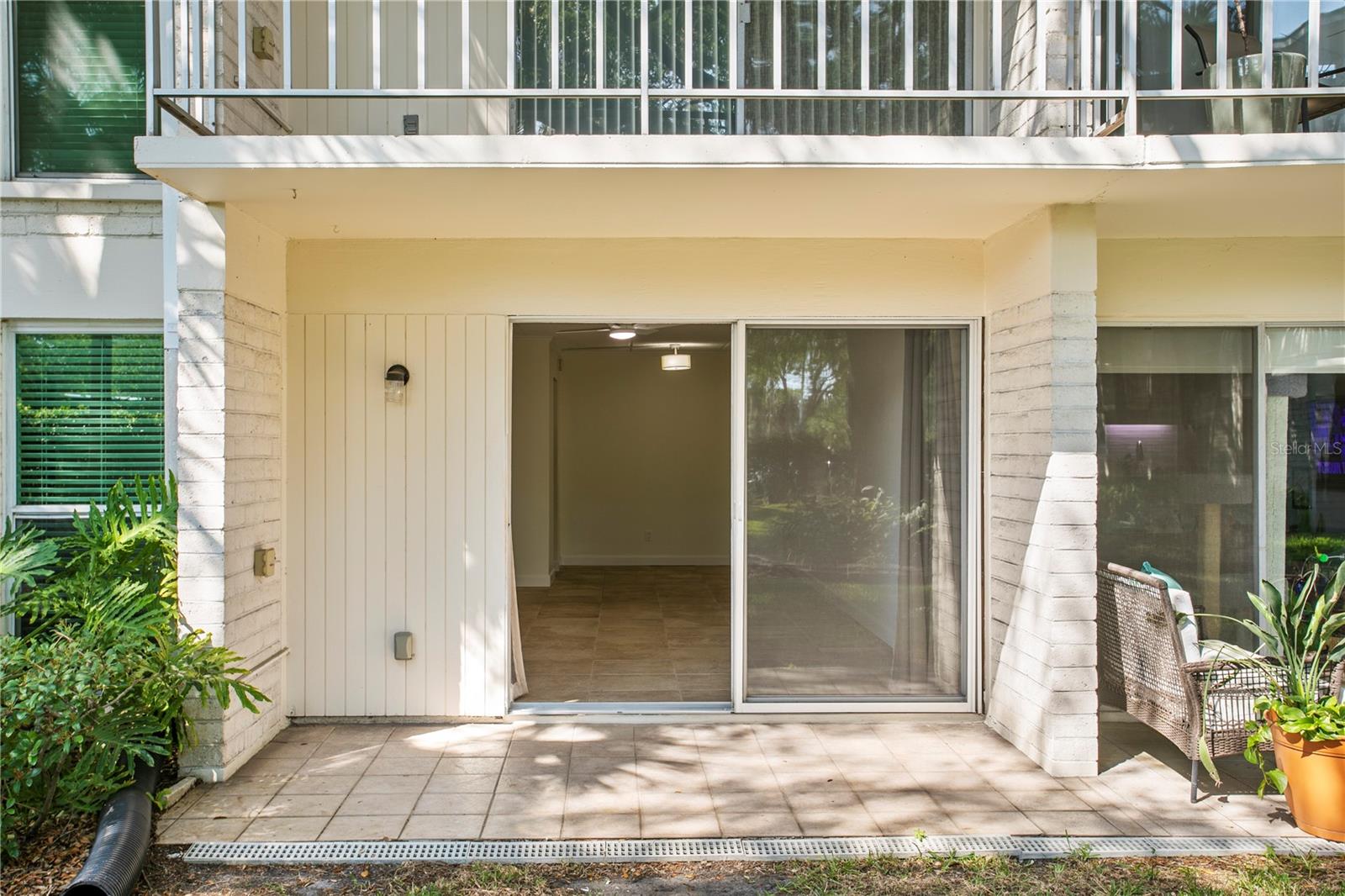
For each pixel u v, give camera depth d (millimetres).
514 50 4156
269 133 4523
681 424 10828
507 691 4613
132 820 3146
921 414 4688
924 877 3037
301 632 4547
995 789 3752
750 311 4555
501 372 4562
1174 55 3613
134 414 4754
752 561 4652
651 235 4469
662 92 3438
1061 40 4160
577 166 3369
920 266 4566
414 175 3455
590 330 7445
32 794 3275
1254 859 3156
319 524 4547
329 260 4527
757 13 4574
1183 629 3740
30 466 4746
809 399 4645
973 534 4641
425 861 3127
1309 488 4652
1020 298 4180
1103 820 3465
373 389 4559
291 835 3295
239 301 3945
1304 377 4641
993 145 3391
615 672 5621
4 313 4625
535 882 2994
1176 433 4648
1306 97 3590
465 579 4578
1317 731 3262
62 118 4719
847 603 4676
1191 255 4555
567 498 10758
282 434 4465
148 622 3580
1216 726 3574
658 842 3248
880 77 4648
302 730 4465
